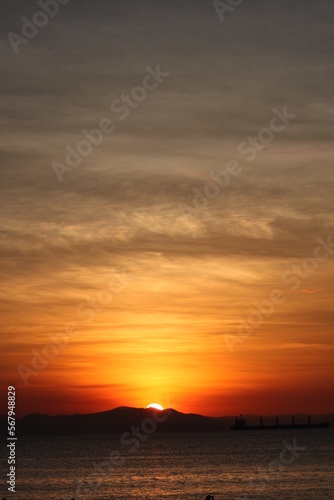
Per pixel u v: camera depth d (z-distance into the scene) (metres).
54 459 168.75
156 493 87.69
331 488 87.00
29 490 93.56
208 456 168.12
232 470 119.94
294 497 79.88
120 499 82.75
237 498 80.81
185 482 100.44
